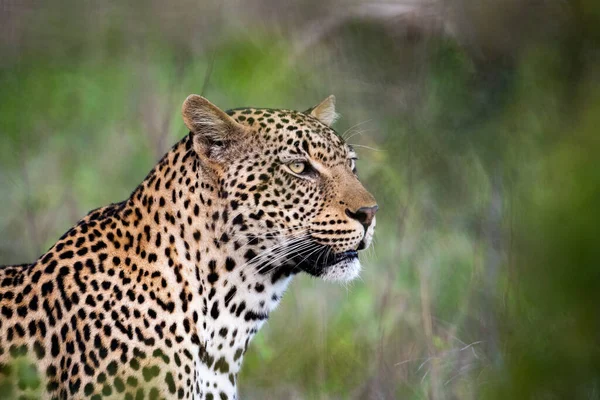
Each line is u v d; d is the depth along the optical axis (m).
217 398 8.14
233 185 8.10
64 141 16.50
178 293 7.90
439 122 14.59
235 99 16.52
